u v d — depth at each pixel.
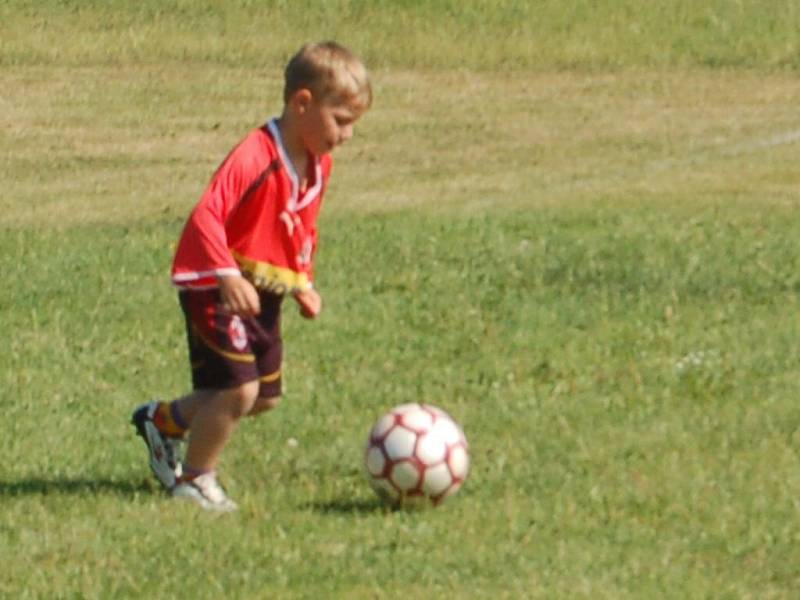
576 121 71.75
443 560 20.75
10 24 86.44
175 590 19.80
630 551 21.14
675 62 83.88
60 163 63.34
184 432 23.78
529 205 52.38
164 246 45.69
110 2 89.38
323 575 20.20
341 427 28.05
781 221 47.28
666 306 37.00
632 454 26.06
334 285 39.78
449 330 35.50
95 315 37.44
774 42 85.38
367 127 70.31
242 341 22.80
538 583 19.77
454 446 23.16
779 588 19.88
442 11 88.06
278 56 84.75
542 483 24.42
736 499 23.48
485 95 77.69
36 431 28.00
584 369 31.97
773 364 31.97
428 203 53.94
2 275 41.84
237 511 23.19
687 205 51.03
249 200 22.39
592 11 87.94
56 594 19.78
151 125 71.06
